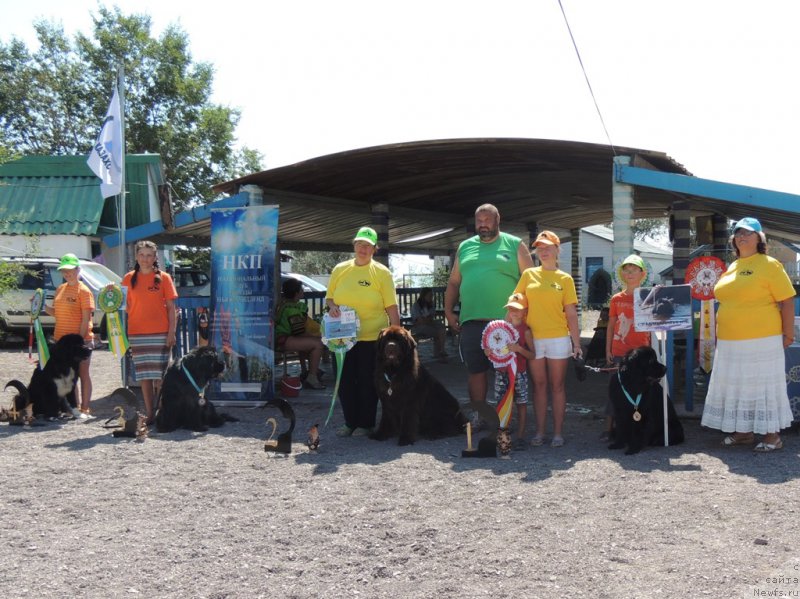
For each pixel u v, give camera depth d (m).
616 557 3.83
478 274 6.75
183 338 9.86
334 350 6.77
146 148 32.53
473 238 6.98
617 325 6.66
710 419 6.14
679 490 4.96
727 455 5.88
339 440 6.83
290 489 5.23
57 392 7.93
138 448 6.59
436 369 12.16
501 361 6.11
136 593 3.54
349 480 5.42
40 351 8.07
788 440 6.35
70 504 4.96
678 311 6.09
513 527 4.33
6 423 7.84
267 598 3.46
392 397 6.52
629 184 8.05
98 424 7.78
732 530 4.18
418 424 6.67
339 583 3.61
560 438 6.38
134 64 32.88
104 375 12.30
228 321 8.68
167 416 7.36
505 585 3.53
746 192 7.31
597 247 38.19
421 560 3.87
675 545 3.98
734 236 5.92
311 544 4.14
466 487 5.18
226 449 6.52
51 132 33.94
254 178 9.76
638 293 6.15
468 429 6.08
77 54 34.25
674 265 10.95
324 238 16.08
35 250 17.55
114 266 21.81
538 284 6.25
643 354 6.04
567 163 9.76
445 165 10.24
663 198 10.88
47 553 4.07
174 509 4.82
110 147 10.02
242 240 8.62
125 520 4.62
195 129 33.44
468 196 13.55
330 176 10.30
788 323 5.81
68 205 20.67
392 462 5.92
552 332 6.27
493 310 6.73
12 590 3.59
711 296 7.61
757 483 5.07
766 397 5.85
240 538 4.26
